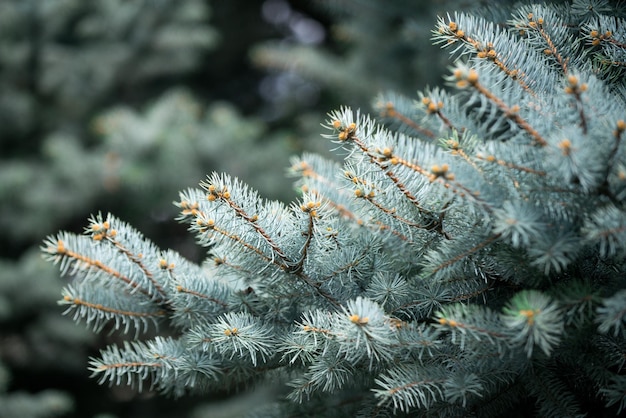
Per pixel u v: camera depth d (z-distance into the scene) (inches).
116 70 102.2
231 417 75.5
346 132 32.3
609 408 35.9
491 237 32.3
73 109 105.5
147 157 91.8
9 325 94.3
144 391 99.7
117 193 96.1
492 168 31.9
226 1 126.2
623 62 34.9
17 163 98.9
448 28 33.8
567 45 36.0
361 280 35.9
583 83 30.7
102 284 36.1
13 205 97.0
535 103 32.7
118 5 98.7
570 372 35.4
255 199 34.0
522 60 33.9
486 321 31.9
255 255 34.4
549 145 30.5
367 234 34.9
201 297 35.7
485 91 31.0
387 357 33.8
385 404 36.1
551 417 34.5
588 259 33.7
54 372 103.8
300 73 86.6
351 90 80.6
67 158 94.0
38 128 104.9
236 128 98.4
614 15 37.4
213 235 33.9
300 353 34.6
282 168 95.0
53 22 97.5
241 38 132.1
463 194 31.3
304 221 33.8
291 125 121.7
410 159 32.3
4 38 96.3
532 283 33.6
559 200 31.3
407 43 70.3
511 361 33.7
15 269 91.2
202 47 109.7
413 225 33.9
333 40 124.6
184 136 92.3
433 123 39.8
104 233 35.1
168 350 35.4
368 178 34.0
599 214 30.2
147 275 36.2
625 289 31.8
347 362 34.5
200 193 34.9
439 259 33.2
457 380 33.0
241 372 36.7
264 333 34.7
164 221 105.7
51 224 97.2
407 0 69.1
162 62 104.1
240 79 136.3
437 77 62.4
